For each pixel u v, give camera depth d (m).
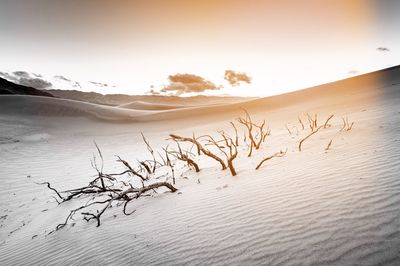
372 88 25.61
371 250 2.06
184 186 5.51
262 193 3.92
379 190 3.07
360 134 6.82
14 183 8.75
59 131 22.66
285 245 2.41
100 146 16.33
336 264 2.00
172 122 30.09
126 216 4.39
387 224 2.35
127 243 3.24
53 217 5.56
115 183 8.03
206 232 3.04
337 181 3.68
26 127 22.27
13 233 5.15
